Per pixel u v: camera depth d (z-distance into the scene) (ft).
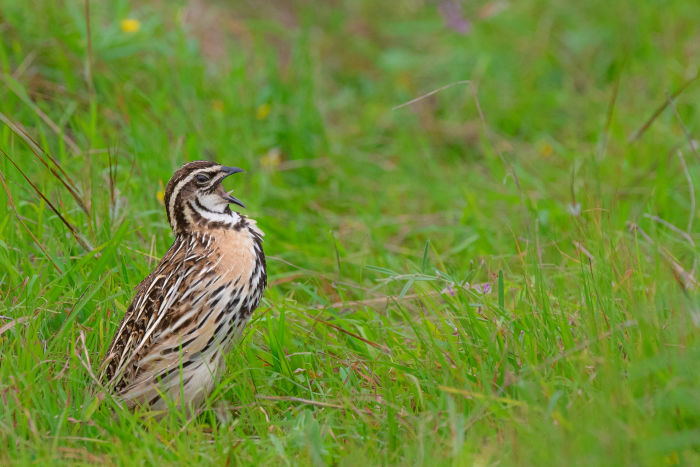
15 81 44.19
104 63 49.57
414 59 64.64
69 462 26.45
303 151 51.29
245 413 29.89
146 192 41.52
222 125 48.70
